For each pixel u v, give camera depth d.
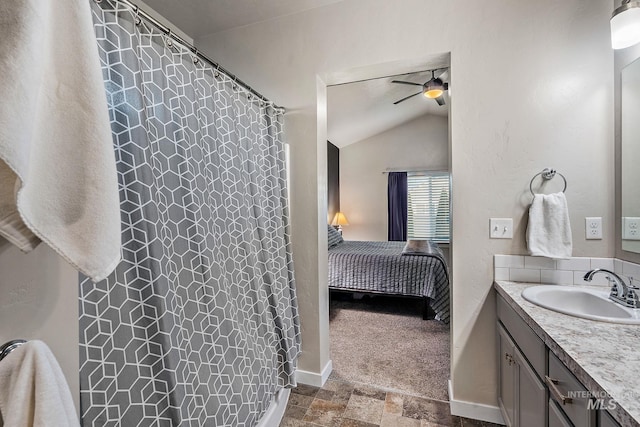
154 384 0.99
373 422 1.69
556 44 1.56
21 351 0.54
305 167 2.04
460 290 1.73
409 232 5.92
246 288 1.59
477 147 1.68
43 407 0.52
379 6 1.84
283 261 1.93
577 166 1.55
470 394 1.72
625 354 0.83
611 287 1.45
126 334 0.92
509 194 1.64
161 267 1.03
